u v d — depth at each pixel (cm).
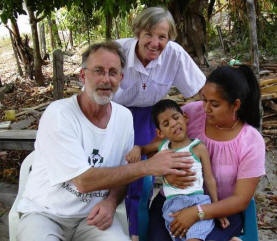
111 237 215
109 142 223
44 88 820
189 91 312
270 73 664
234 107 200
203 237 196
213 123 209
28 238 211
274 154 449
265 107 527
